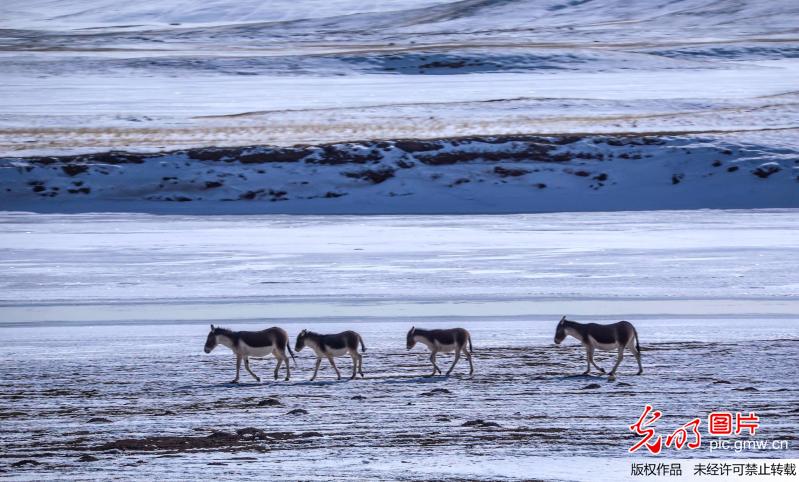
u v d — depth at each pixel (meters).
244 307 45.06
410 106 121.88
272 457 22.08
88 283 51.78
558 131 105.12
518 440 23.53
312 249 63.84
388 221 79.38
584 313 42.88
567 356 34.94
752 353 34.66
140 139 102.81
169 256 61.25
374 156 94.06
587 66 170.00
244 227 75.94
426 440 23.66
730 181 89.44
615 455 22.03
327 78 160.12
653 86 144.88
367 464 21.30
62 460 22.06
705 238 67.62
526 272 54.06
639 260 57.97
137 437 24.50
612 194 89.00
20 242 67.62
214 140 102.56
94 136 104.25
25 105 125.81
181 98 134.88
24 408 27.91
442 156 94.38
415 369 33.12
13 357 35.09
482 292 48.31
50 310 44.69
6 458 22.39
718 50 193.25
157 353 35.81
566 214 83.12
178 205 87.00
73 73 165.00
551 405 27.45
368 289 49.38
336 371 31.69
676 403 27.42
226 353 36.12
